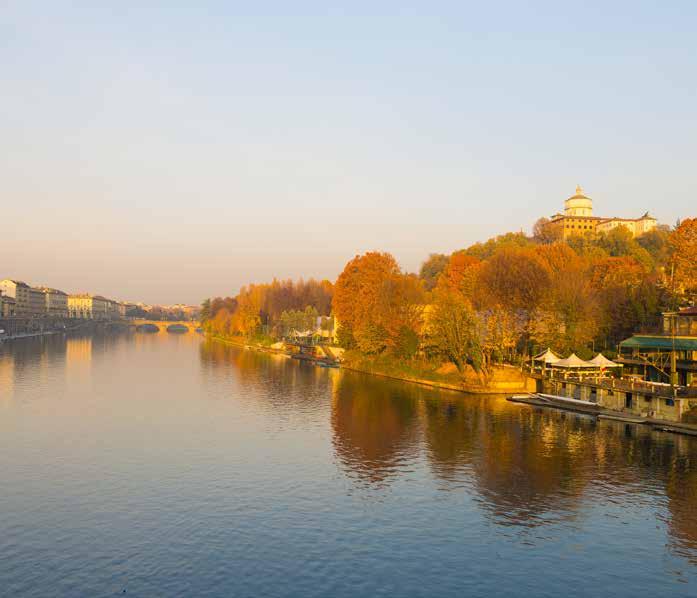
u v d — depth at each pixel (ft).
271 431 240.53
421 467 190.39
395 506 156.46
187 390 353.51
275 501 159.94
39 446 213.66
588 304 366.02
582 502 159.33
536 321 362.53
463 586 115.44
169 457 201.05
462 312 363.35
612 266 426.92
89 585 114.62
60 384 370.12
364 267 490.08
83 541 134.31
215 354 655.76
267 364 529.04
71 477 179.22
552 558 127.54
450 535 138.62
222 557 126.82
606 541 135.64
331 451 209.36
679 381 285.02
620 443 219.00
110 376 418.72
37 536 136.77
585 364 306.96
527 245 649.61
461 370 367.04
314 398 323.78
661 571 122.01
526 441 222.48
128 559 125.59
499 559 126.82
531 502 159.63
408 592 112.98
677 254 367.04
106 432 236.43
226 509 153.89
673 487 170.81
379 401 313.12
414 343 407.85
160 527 142.10
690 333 297.74
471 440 224.94
